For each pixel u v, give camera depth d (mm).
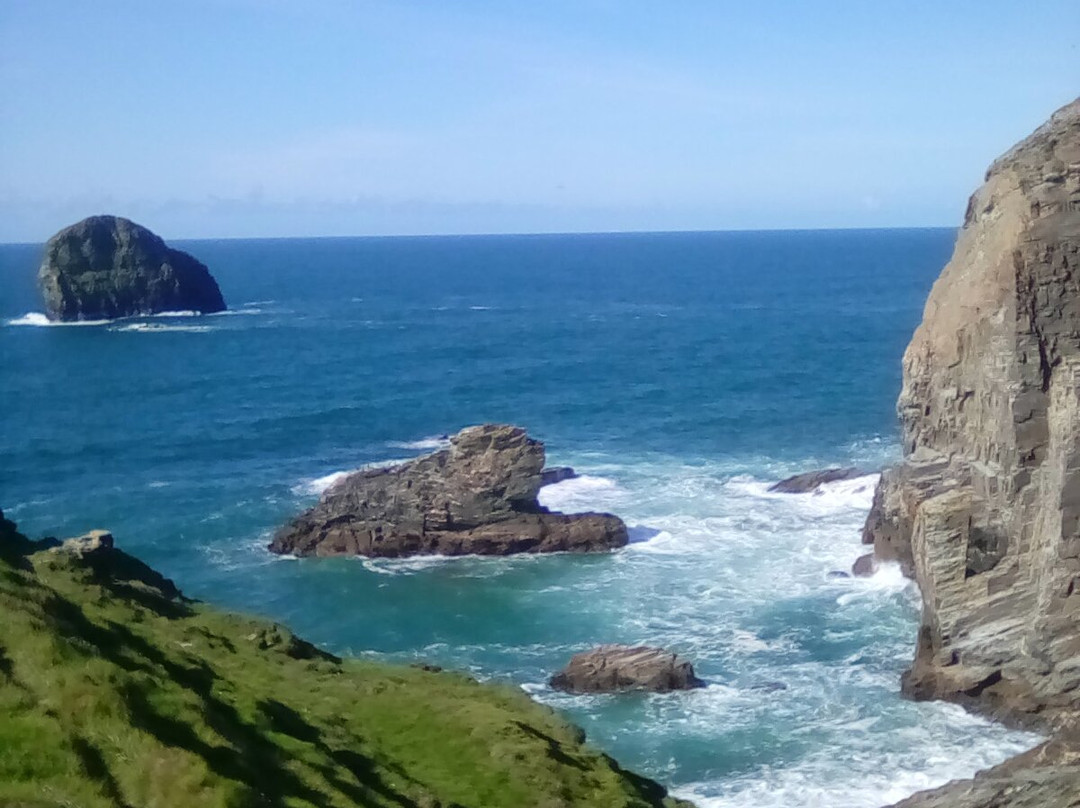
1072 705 50156
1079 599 50375
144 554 82000
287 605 71688
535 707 43562
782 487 92625
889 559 70875
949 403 61312
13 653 30453
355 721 37375
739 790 46656
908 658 59281
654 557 77562
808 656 60188
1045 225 56656
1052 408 53500
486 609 69812
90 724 27828
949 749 49500
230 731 30891
